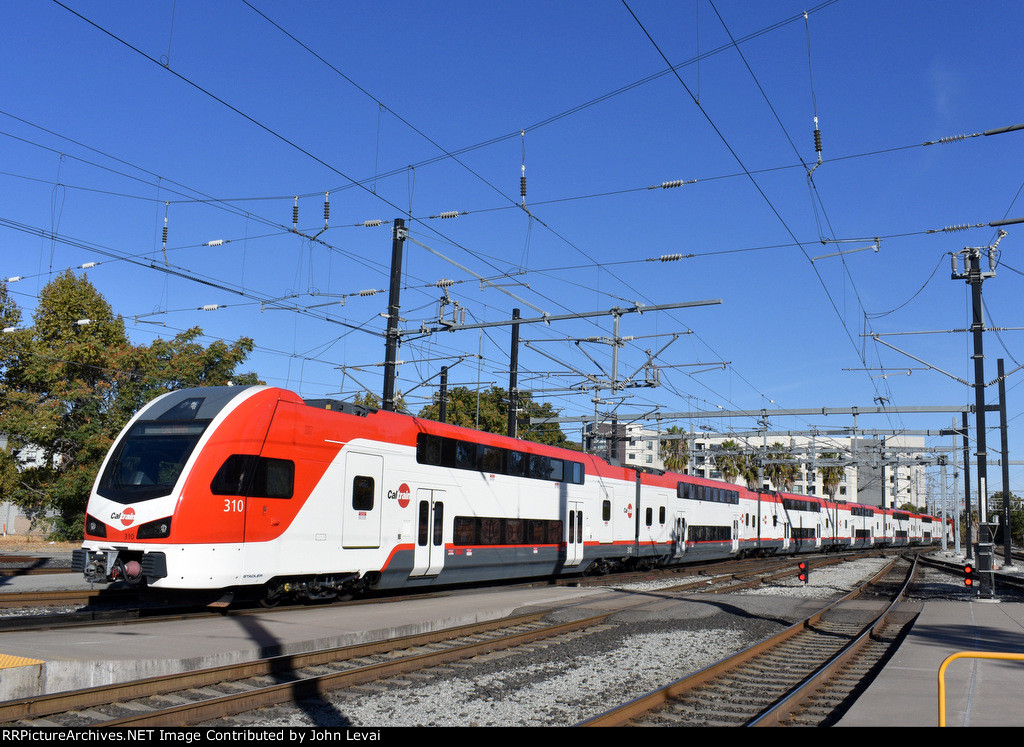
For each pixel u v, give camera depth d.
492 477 21.34
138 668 9.20
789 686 10.34
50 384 37.97
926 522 93.25
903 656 11.62
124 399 36.94
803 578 26.97
